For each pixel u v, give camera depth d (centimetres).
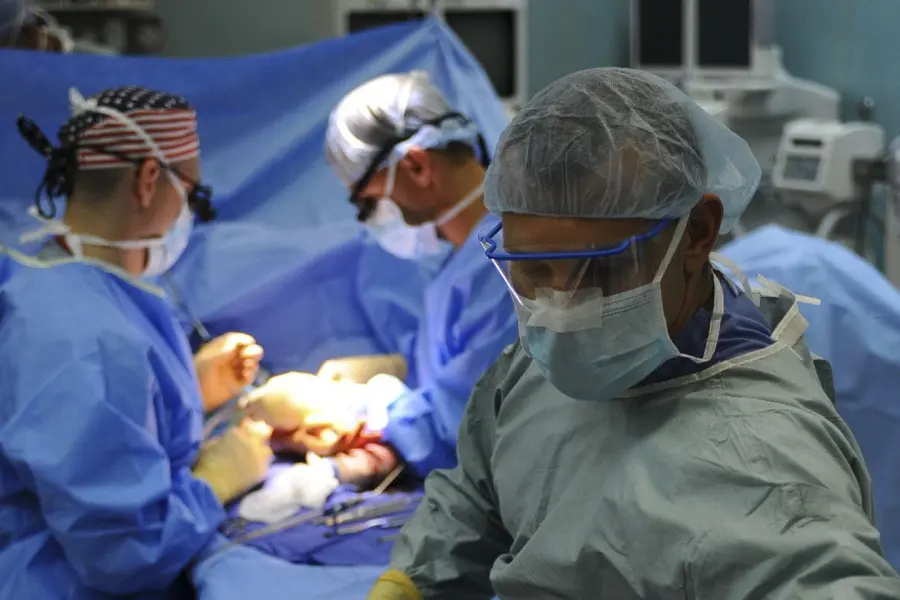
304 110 245
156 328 172
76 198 165
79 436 143
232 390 200
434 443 183
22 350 148
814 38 393
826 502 85
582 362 98
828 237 336
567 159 93
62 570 150
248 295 226
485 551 123
